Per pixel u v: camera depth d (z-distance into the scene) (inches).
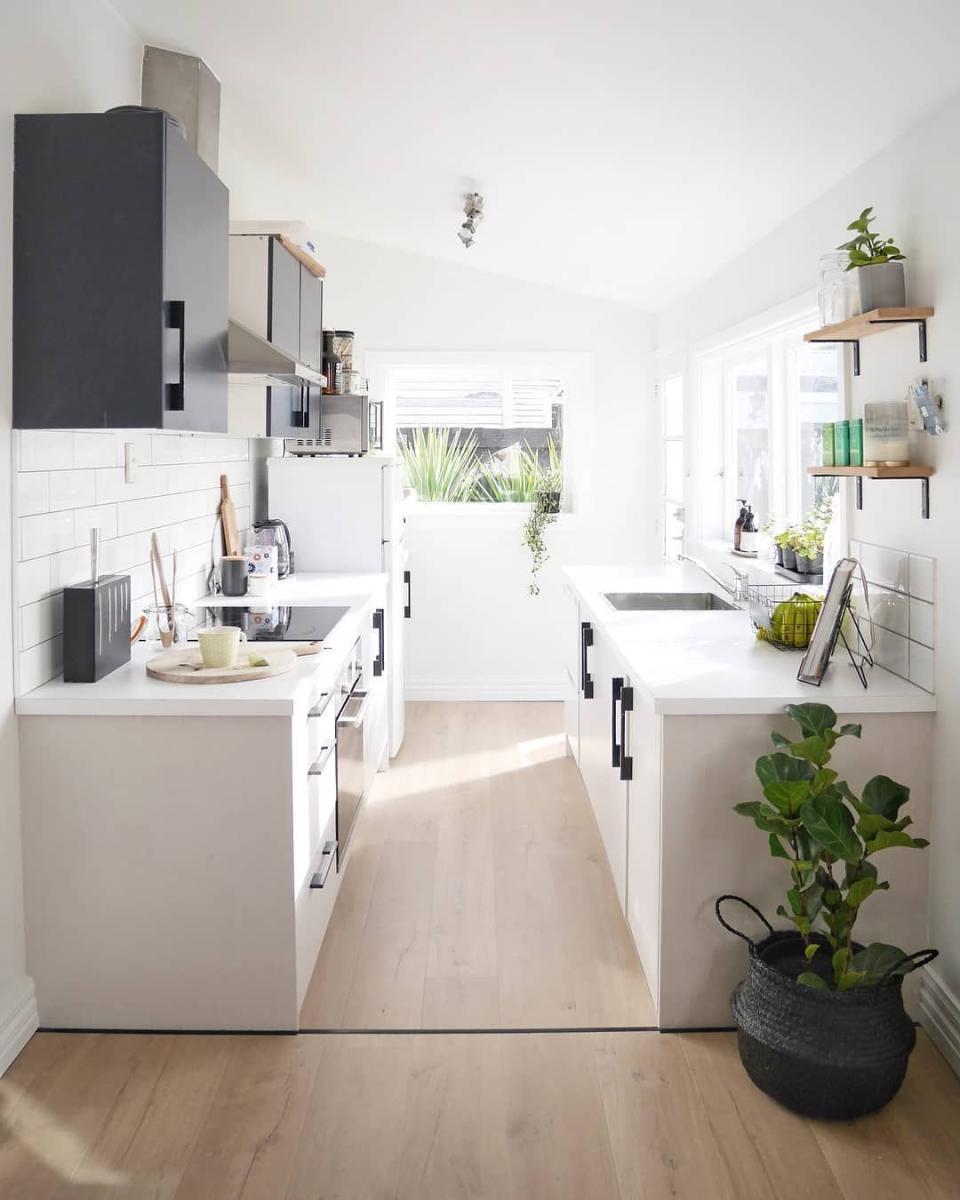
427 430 254.2
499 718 234.4
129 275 99.1
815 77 99.0
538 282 241.1
